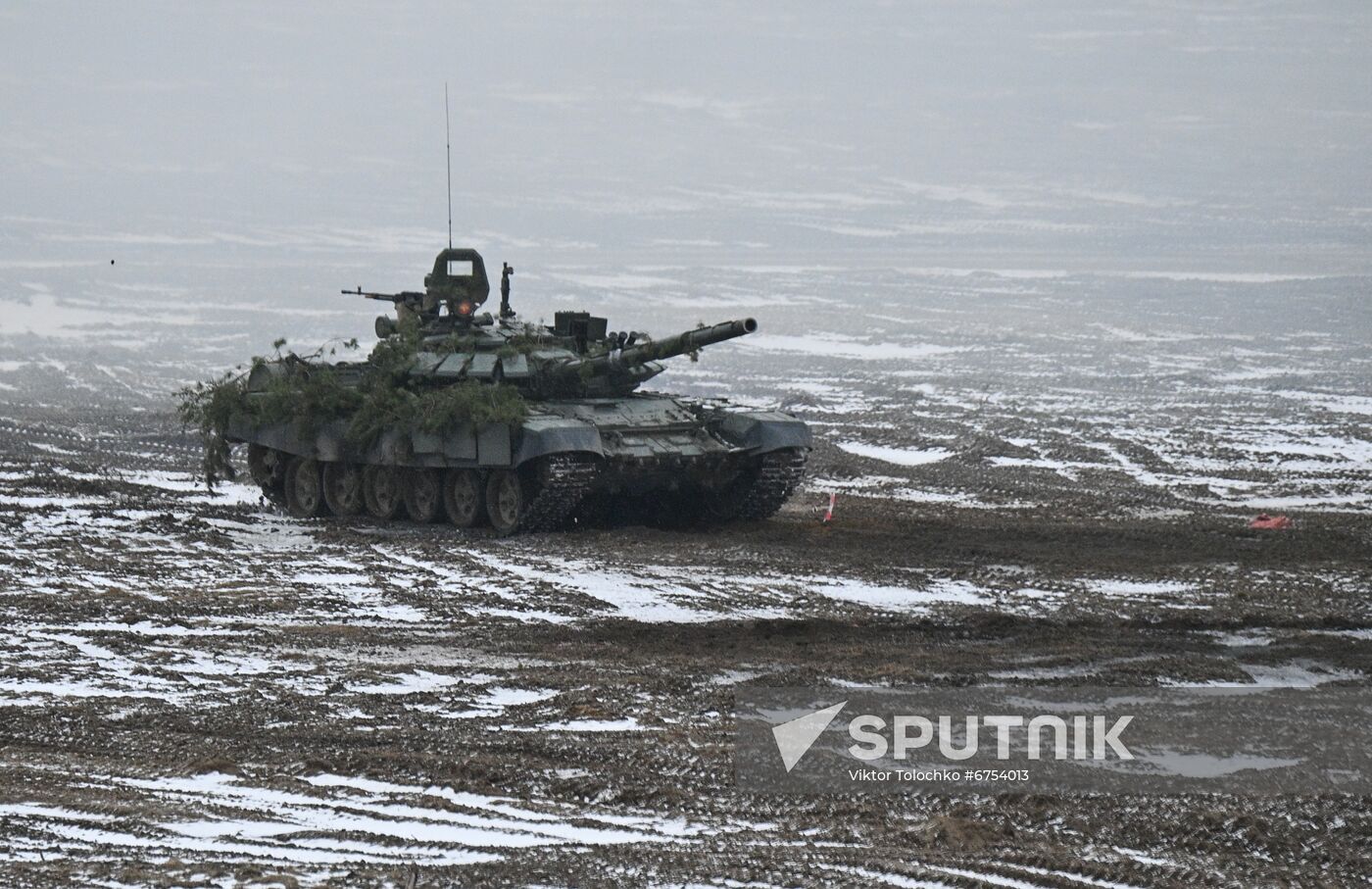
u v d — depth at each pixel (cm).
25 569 9031
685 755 5384
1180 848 4588
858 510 12081
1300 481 14288
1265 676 6594
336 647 7125
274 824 4694
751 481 11050
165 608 7950
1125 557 9719
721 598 8306
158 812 4791
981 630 7475
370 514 11412
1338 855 4534
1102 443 16938
